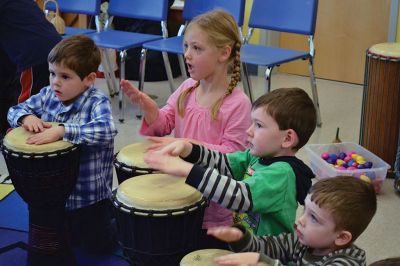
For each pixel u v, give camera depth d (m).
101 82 4.82
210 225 1.81
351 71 4.91
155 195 1.55
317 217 1.32
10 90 3.39
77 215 2.19
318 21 4.93
